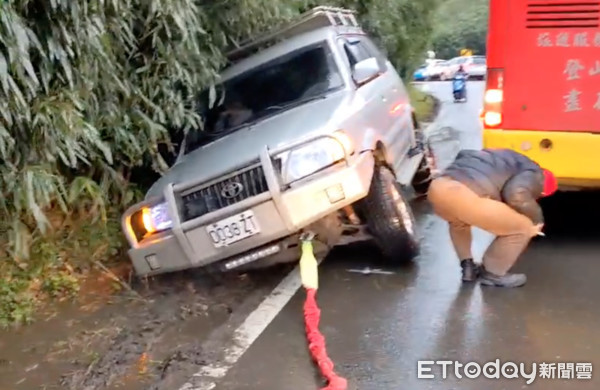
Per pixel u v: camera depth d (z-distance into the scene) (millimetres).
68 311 5312
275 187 4969
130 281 5867
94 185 5555
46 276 5645
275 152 5070
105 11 4930
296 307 5289
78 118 4699
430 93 28328
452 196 5258
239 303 5430
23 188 4672
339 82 6367
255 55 6789
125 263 6215
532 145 6012
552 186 5574
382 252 5969
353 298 5375
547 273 5719
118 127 5648
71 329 5000
